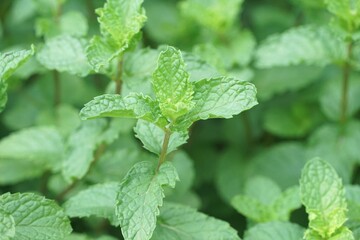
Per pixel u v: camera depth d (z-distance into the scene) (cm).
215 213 61
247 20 75
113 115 42
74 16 59
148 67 49
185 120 42
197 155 65
